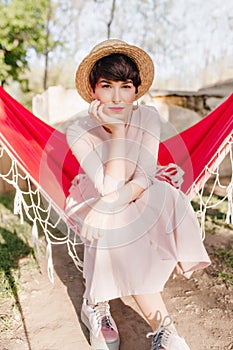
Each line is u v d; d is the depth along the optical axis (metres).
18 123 2.37
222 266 2.90
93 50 1.89
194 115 6.32
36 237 2.21
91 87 1.96
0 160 4.91
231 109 2.47
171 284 2.69
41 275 2.84
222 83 7.02
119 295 1.77
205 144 2.54
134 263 1.74
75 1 9.02
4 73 5.61
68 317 2.32
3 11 5.40
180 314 2.34
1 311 2.36
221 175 5.89
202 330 2.18
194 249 1.87
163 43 9.95
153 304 1.77
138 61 2.00
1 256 3.12
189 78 10.06
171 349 1.69
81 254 3.20
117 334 2.01
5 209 4.40
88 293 1.84
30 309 2.40
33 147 2.32
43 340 2.10
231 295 2.52
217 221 3.79
